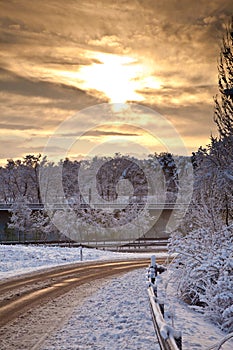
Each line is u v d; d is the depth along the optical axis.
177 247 16.08
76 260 34.66
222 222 16.25
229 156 17.45
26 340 9.27
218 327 11.27
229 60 17.31
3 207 60.38
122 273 24.14
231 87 17.19
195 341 9.16
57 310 12.82
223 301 11.78
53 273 24.11
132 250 49.53
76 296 15.57
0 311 12.75
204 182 18.33
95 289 17.45
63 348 8.52
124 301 14.00
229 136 17.23
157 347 8.28
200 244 15.59
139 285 18.52
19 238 59.59
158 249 50.69
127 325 10.34
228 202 17.52
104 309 12.76
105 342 8.90
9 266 27.70
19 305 13.74
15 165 86.00
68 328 10.36
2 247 38.31
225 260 12.61
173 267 16.86
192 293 14.80
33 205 61.81
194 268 14.16
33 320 11.41
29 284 19.12
